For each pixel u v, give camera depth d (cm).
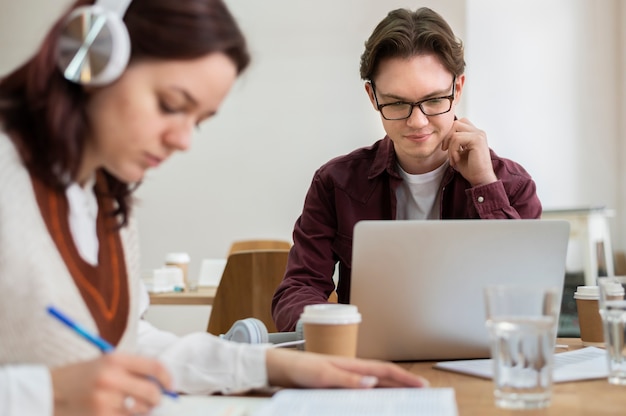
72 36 100
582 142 467
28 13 533
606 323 124
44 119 103
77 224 113
